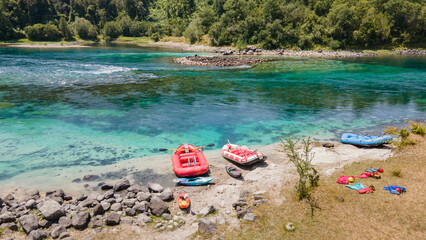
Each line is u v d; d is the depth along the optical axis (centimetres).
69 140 1570
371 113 2122
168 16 14775
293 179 1069
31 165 1270
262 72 4019
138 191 1041
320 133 1700
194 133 1722
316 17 8025
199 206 948
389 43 7925
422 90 2923
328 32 7631
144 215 873
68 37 11156
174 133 1716
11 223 814
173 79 3428
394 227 730
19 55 5762
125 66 4431
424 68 4519
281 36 7662
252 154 1297
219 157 1398
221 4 11856
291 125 1856
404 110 2198
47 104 2261
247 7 9394
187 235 779
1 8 10469
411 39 7962
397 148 1282
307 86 3114
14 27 11081
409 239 685
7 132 1658
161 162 1324
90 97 2506
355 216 785
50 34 10531
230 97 2605
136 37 12569
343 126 1827
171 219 867
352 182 988
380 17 7681
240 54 6931
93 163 1304
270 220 809
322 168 1163
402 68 4509
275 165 1259
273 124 1881
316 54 6775
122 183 1072
